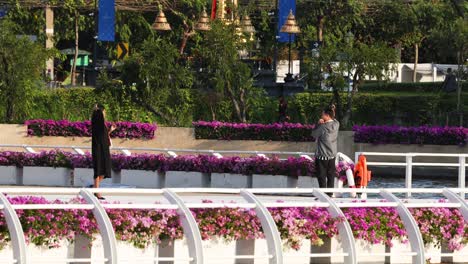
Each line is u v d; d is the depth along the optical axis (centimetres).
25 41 5372
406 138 4703
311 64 5275
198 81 5344
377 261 2345
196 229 2016
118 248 2089
